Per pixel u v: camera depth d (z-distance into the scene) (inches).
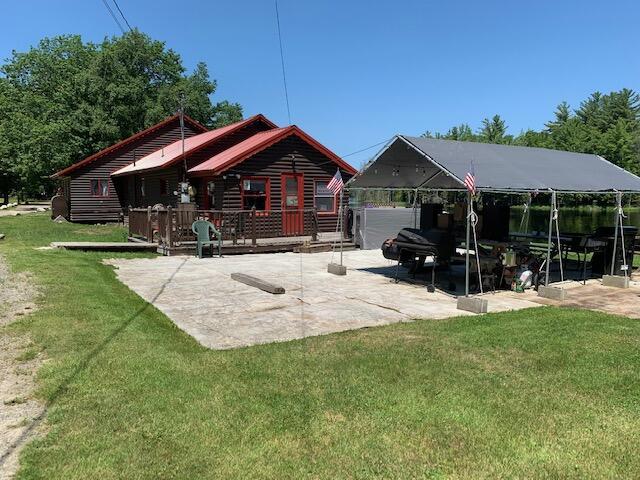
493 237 408.8
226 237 642.2
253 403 160.4
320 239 678.5
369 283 399.9
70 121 1485.0
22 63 1777.8
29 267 389.7
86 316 261.0
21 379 179.2
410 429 144.9
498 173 349.4
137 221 666.8
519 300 340.5
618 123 2058.3
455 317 282.4
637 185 436.8
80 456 128.6
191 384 174.7
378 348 218.4
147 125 1589.6
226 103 2030.0
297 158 722.8
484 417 152.1
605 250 423.2
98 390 167.8
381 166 402.3
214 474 122.4
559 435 142.3
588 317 275.6
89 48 1873.8
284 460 128.9
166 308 302.2
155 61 1768.0
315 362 200.1
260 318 280.1
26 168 1425.9
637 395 168.1
